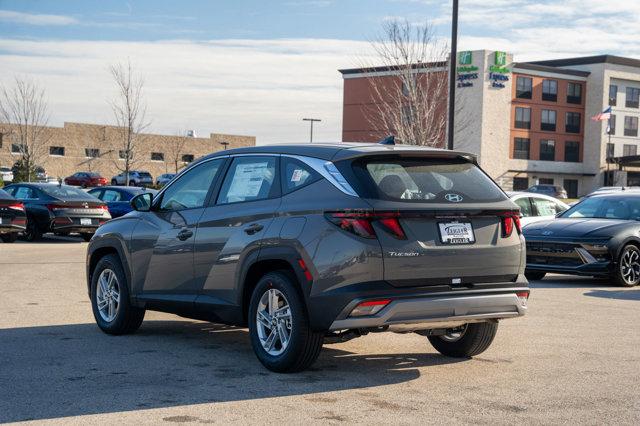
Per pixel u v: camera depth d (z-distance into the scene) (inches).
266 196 265.4
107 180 3270.2
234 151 289.0
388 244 233.5
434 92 1702.8
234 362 273.3
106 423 199.3
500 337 326.6
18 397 224.1
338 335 250.2
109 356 281.6
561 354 291.9
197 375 253.0
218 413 209.3
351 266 232.2
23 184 882.8
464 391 235.9
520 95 2999.5
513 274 254.8
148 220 312.0
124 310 319.3
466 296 242.8
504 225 253.9
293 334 247.3
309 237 242.4
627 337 327.3
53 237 949.8
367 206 233.5
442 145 1791.3
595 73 3196.4
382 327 238.4
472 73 2876.5
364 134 2920.8
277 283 252.1
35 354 283.3
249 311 263.9
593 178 3218.5
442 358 284.8
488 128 2883.9
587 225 537.6
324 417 206.5
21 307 396.5
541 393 233.9
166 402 219.9
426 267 237.5
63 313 378.9
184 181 305.0
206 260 281.1
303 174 256.1
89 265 340.8
